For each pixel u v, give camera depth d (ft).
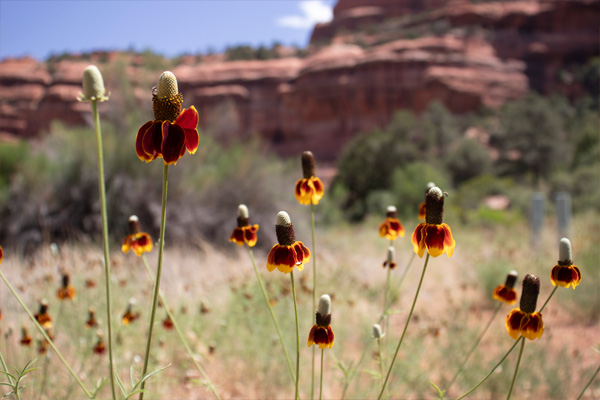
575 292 20.81
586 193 68.23
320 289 17.21
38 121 178.81
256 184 36.99
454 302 21.94
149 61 46.39
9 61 191.31
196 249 28.89
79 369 11.27
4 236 29.60
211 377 12.26
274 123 186.70
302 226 37.99
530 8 194.90
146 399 10.29
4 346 11.39
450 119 145.28
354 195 106.63
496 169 132.36
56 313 13.11
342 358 13.93
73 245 25.49
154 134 5.29
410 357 13.14
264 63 192.65
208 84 188.14
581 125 135.85
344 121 179.01
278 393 12.13
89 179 31.32
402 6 276.41
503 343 15.48
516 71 178.91
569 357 14.58
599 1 189.67
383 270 26.96
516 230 47.32
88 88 5.44
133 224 9.53
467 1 210.38
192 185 34.35
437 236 5.78
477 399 12.59
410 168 91.25
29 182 31.63
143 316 13.97
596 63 179.83
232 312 14.42
